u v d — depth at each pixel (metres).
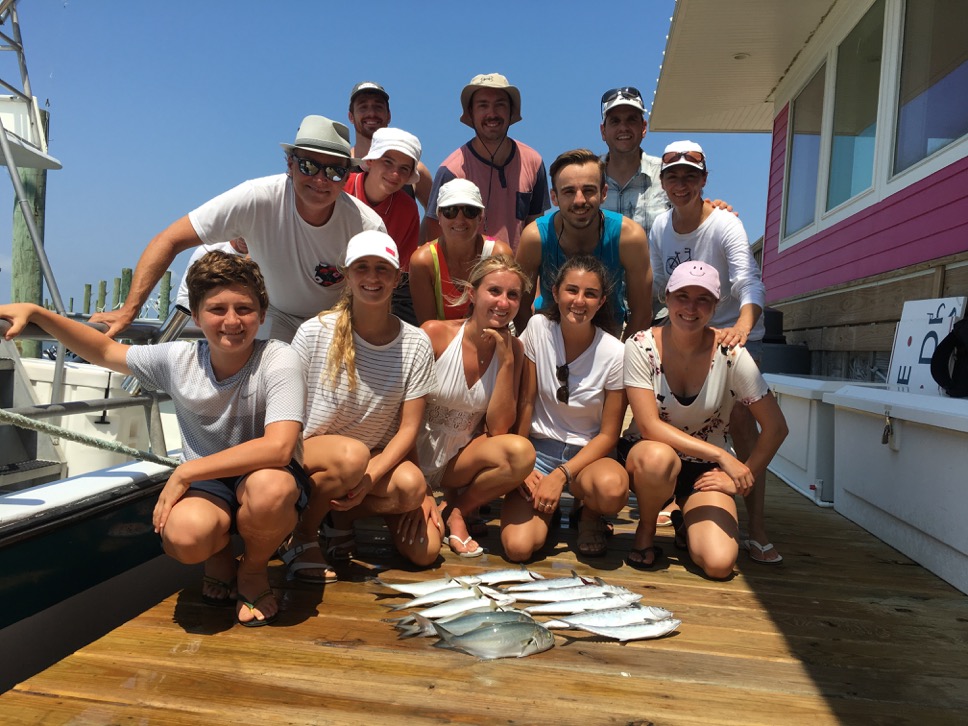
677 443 2.97
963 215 4.08
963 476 2.76
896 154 5.08
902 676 2.07
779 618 2.49
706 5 6.18
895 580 2.91
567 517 3.71
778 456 5.20
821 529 3.70
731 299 4.04
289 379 2.37
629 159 4.79
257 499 2.19
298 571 2.70
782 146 7.93
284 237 3.09
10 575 2.08
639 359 3.05
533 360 3.23
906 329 4.17
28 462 3.42
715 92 8.27
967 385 3.25
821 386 4.36
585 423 3.28
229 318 2.19
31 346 7.23
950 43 4.36
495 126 4.27
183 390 2.37
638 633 2.27
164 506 2.19
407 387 2.78
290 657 2.07
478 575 2.71
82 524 2.39
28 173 8.00
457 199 3.33
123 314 2.76
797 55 7.25
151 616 2.34
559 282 3.05
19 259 8.07
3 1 5.26
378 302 2.62
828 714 1.85
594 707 1.84
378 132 3.57
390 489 2.74
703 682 2.00
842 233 5.97
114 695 1.82
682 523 3.24
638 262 3.73
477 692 1.90
